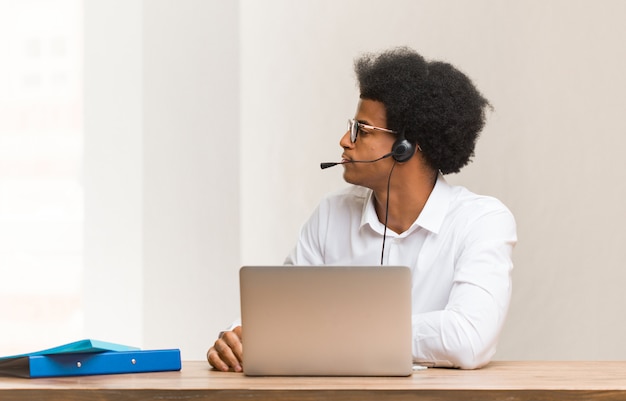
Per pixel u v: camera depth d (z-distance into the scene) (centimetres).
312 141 426
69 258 465
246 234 429
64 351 208
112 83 438
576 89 407
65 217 465
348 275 205
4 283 466
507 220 266
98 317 438
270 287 206
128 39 437
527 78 411
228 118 431
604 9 406
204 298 432
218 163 432
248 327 208
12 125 468
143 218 436
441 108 266
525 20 411
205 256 432
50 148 466
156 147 436
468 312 235
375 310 204
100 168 439
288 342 206
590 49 407
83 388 186
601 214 406
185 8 433
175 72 434
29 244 466
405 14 418
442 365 232
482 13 412
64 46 466
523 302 410
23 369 214
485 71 412
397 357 204
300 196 426
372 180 272
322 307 205
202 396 183
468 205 270
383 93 267
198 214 433
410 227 272
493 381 193
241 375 211
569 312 408
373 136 269
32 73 468
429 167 275
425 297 267
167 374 214
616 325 405
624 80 404
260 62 429
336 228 291
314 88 426
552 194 409
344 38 423
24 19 467
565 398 179
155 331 434
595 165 407
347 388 181
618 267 405
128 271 437
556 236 409
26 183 467
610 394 179
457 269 258
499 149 412
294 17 427
